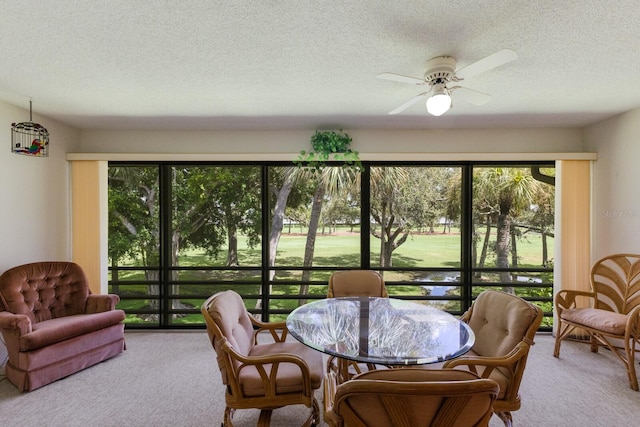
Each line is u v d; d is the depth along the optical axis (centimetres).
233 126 371
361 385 100
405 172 397
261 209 396
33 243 325
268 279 398
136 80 244
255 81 246
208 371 276
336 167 392
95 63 216
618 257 311
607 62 212
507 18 164
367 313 223
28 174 320
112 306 313
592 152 356
